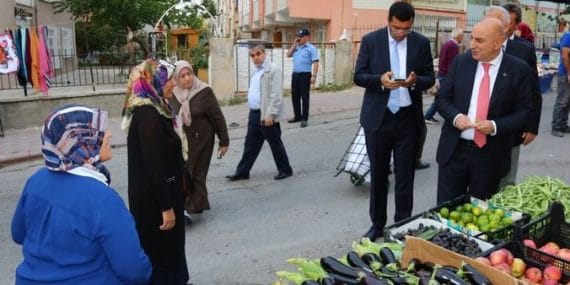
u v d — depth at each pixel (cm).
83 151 212
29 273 213
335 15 1861
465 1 2036
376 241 467
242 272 435
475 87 378
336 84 1561
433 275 238
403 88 434
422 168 730
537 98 437
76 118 210
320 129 1020
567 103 885
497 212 337
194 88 518
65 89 1305
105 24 2169
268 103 655
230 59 1351
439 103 396
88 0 2022
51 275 209
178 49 1720
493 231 300
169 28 2333
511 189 383
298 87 1032
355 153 645
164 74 316
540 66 1398
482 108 374
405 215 462
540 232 304
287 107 1251
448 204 349
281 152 691
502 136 379
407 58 434
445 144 398
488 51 362
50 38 2072
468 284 229
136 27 2189
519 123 370
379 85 435
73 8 2055
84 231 205
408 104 439
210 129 530
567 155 782
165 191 313
